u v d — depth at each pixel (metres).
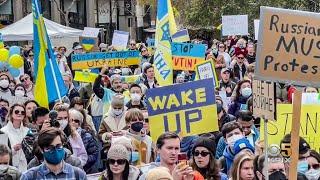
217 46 37.19
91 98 19.41
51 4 65.00
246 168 10.68
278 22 10.09
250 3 55.41
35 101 16.38
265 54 10.12
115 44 32.78
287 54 10.10
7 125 14.18
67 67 29.41
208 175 10.91
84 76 22.45
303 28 10.08
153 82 23.00
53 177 10.28
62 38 47.59
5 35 39.25
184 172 9.72
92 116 19.14
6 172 11.33
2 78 20.14
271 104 10.60
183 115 13.46
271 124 13.70
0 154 11.28
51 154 10.15
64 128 14.00
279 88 18.50
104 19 75.06
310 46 10.09
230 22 32.75
